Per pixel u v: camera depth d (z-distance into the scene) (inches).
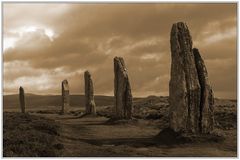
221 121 1669.5
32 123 1523.1
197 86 1256.8
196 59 1312.7
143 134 1457.9
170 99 1293.1
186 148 1110.4
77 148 1049.5
